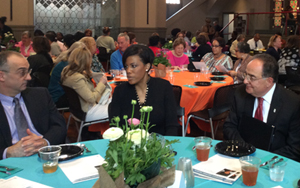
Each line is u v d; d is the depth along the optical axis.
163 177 1.10
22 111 2.13
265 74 2.04
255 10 14.05
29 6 9.72
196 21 15.43
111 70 4.30
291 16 10.63
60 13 10.48
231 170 1.48
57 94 3.85
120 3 11.01
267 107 2.14
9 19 9.35
